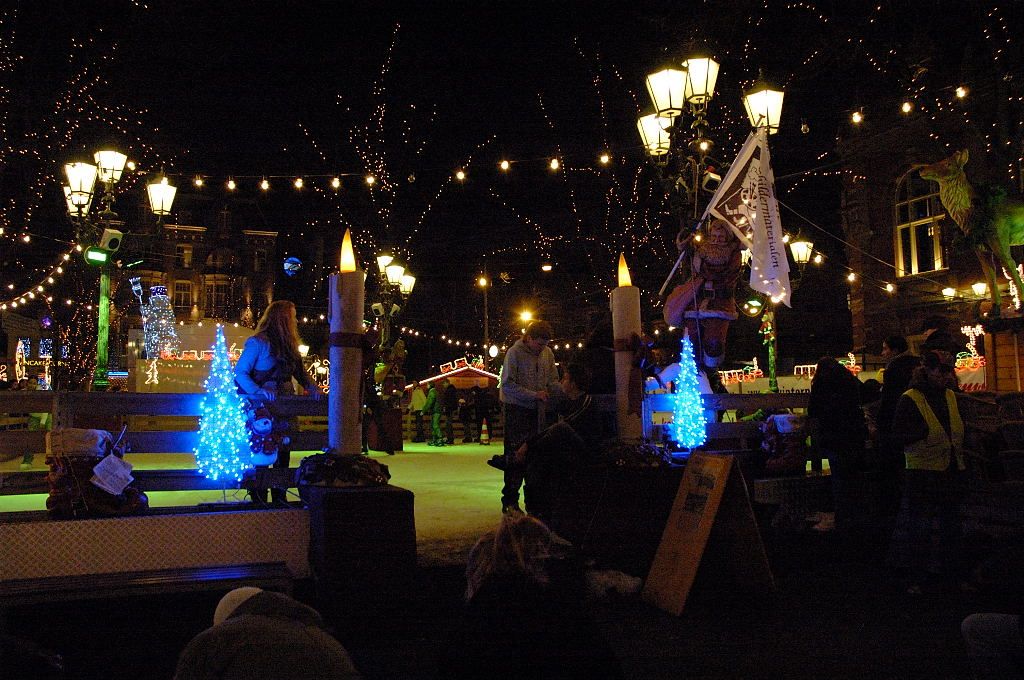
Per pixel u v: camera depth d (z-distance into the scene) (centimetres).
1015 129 1669
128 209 3847
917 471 576
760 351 2917
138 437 495
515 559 242
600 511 546
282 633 184
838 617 491
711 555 508
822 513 739
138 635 432
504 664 227
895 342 721
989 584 314
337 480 465
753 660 409
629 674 388
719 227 750
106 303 1059
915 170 2212
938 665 402
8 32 1614
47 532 420
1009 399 883
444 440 2128
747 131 1680
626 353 608
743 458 671
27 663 373
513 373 666
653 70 816
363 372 520
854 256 2411
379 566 438
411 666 390
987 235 1251
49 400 480
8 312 2892
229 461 501
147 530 441
